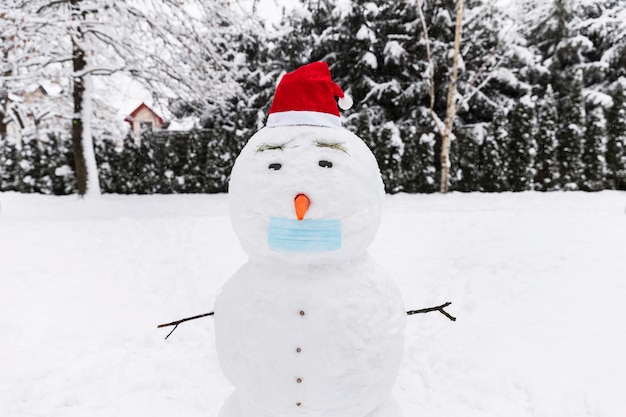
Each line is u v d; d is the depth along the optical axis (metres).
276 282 1.65
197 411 2.85
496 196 12.34
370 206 1.64
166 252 6.39
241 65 18.05
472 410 2.74
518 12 14.80
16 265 5.50
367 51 16.16
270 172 1.60
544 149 13.88
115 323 4.05
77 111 11.79
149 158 15.88
